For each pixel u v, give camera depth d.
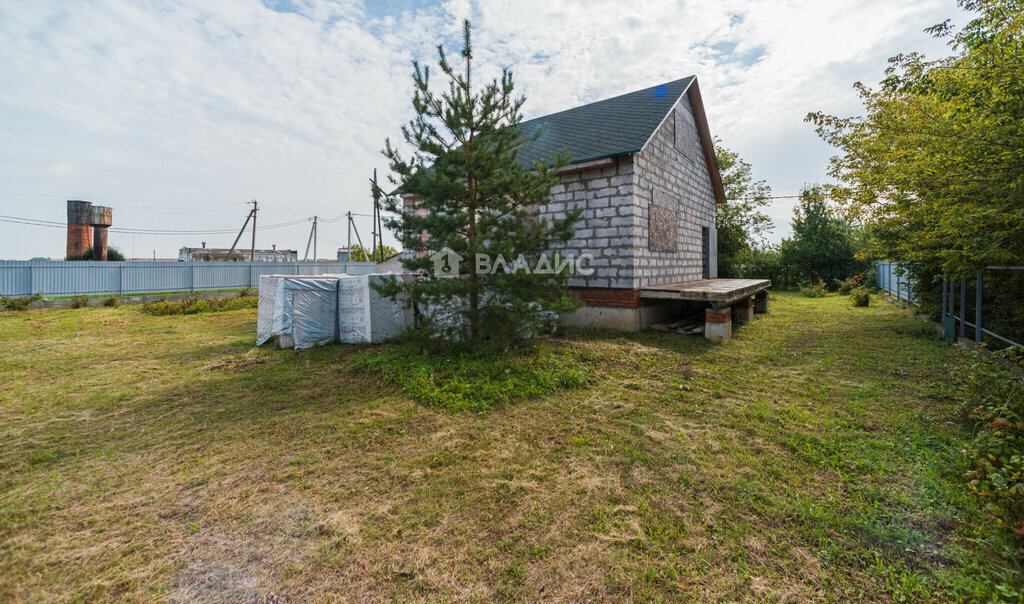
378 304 7.80
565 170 8.73
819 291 18.39
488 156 5.59
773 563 2.15
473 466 3.22
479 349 6.05
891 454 3.23
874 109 6.87
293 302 7.54
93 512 2.68
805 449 3.38
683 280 11.10
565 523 2.51
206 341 8.66
